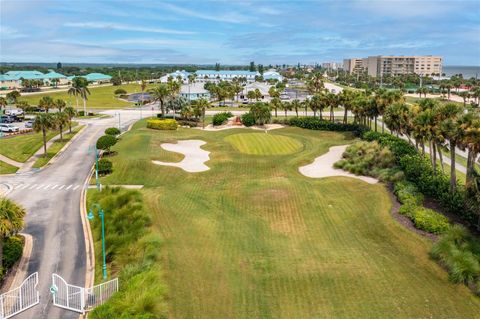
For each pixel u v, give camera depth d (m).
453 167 42.38
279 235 37.22
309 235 37.12
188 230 36.91
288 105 114.12
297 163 63.00
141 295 24.38
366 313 25.34
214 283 28.44
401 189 45.56
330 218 40.75
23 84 195.75
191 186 51.97
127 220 37.59
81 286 29.69
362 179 53.38
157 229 36.56
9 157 69.12
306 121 97.06
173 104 112.56
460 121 39.94
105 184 54.03
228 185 52.12
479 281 27.34
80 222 41.69
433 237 35.09
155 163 60.84
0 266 30.22
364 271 30.08
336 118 115.75
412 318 24.75
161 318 23.67
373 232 36.97
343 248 34.22
